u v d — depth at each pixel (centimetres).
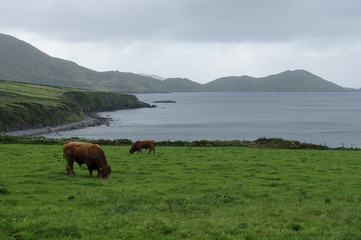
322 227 1092
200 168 2542
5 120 11200
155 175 2198
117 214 1185
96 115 18262
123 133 10781
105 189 1641
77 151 2002
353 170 2548
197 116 17888
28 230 973
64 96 19488
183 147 4425
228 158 3216
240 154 3588
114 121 14950
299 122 14538
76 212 1187
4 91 16400
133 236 958
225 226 1076
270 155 3531
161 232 1002
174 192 1634
